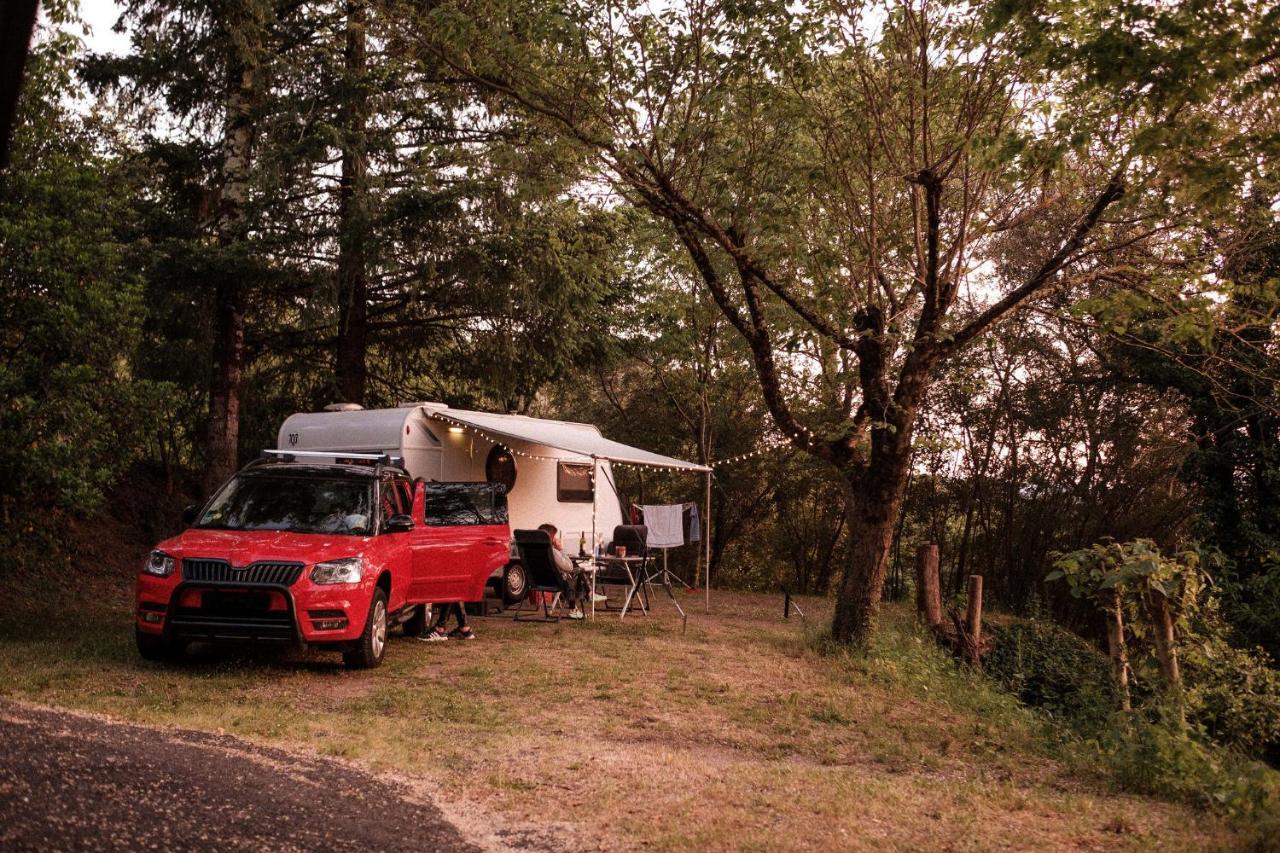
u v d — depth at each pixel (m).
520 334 18.48
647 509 15.85
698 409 26.69
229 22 15.38
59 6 10.89
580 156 11.62
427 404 14.59
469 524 12.03
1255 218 11.19
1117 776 6.51
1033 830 5.14
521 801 5.24
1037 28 7.53
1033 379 22.14
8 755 4.35
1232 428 18.70
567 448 13.99
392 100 16.16
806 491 26.31
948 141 10.82
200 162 16.98
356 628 9.17
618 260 20.47
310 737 6.48
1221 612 15.24
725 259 12.80
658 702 8.55
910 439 12.04
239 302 16.70
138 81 16.17
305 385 20.08
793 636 13.16
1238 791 5.61
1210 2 6.65
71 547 13.91
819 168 11.48
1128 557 7.53
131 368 15.34
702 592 22.14
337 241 16.52
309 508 10.07
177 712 7.10
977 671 11.08
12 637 10.41
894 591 26.17
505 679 9.24
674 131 11.54
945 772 6.70
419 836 4.44
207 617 8.80
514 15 10.80
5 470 10.04
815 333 12.40
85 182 10.99
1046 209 12.15
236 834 4.05
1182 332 10.12
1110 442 21.61
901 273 12.62
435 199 16.02
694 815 5.10
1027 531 22.73
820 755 7.05
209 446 16.45
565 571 13.93
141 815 4.04
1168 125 7.23
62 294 10.34
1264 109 7.90
